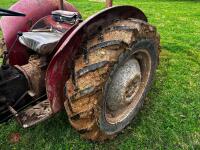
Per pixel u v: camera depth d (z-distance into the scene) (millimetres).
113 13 1229
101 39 1204
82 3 4867
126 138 1460
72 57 1199
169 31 3066
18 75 1327
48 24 1531
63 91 1232
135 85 1443
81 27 1116
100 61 1174
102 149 1400
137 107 1525
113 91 1334
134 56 1399
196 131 1496
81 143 1440
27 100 1380
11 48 1490
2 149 1444
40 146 1443
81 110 1181
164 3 5141
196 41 2686
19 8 1573
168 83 1894
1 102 1271
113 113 1415
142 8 4516
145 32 1322
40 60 1371
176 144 1422
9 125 1593
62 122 1574
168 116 1600
